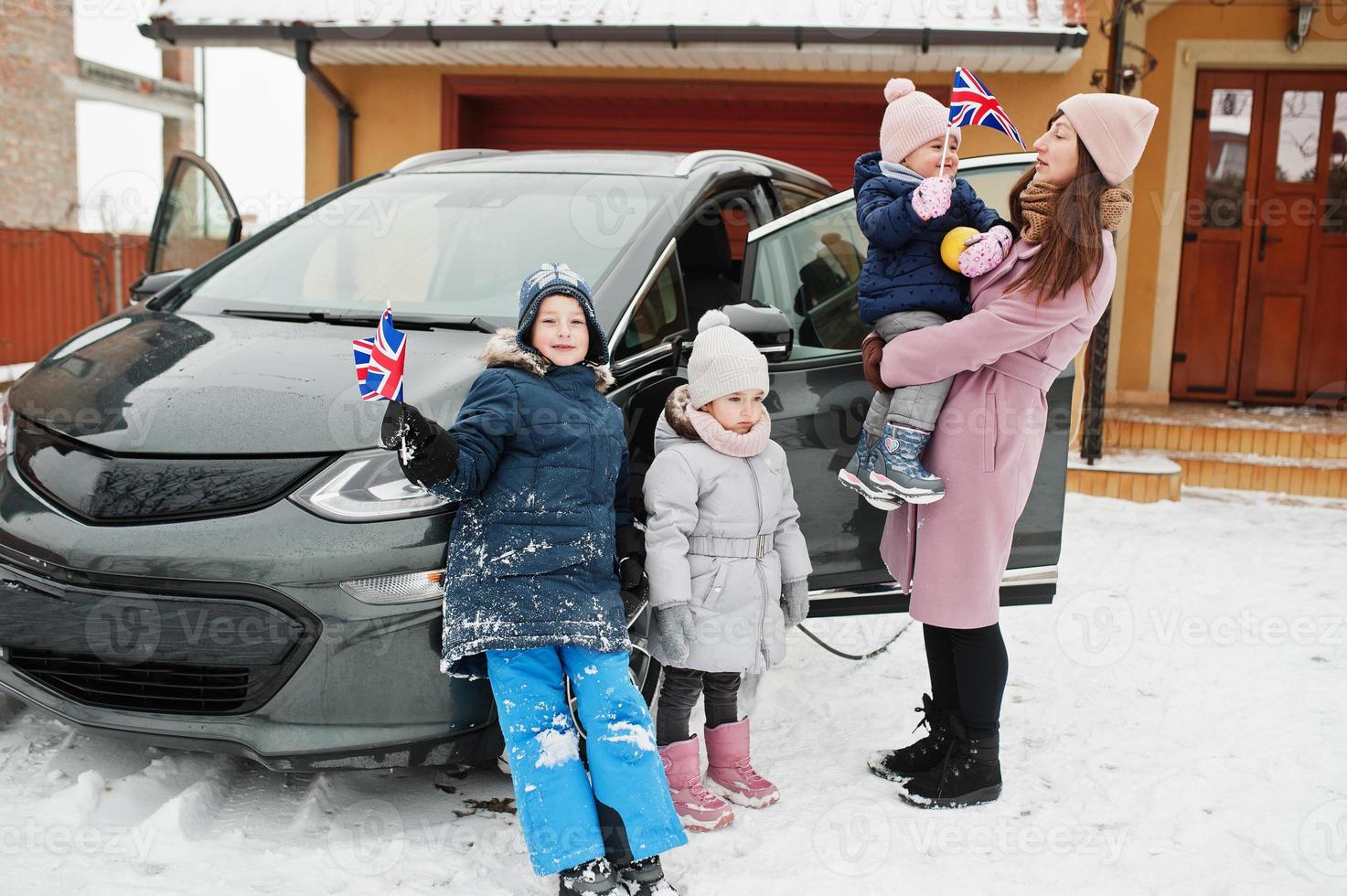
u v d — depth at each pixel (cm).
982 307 265
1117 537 559
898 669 376
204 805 252
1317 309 799
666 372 310
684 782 266
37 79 1130
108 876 224
